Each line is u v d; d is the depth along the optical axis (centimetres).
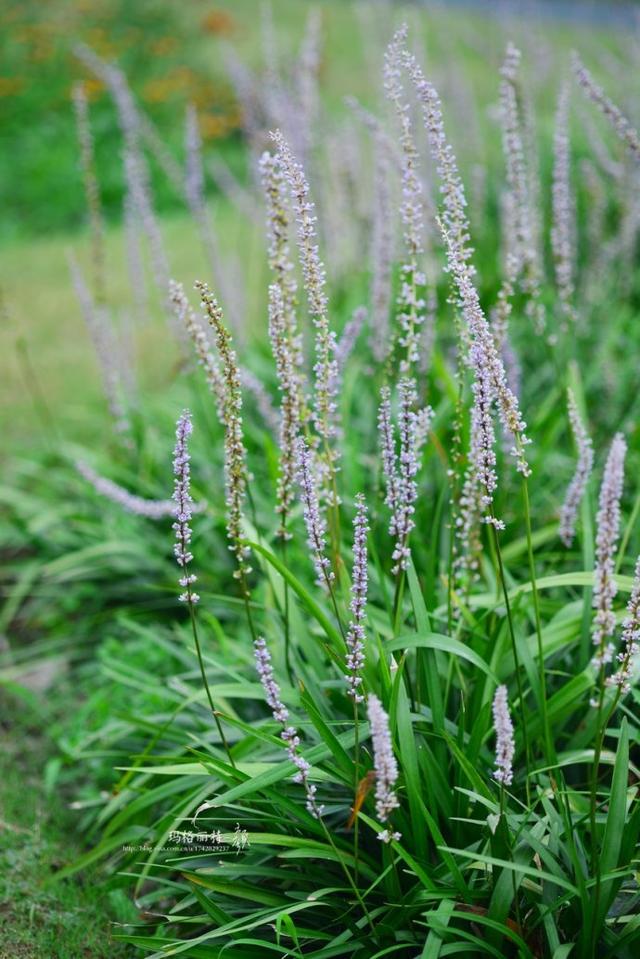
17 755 455
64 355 871
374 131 446
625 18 970
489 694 324
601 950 277
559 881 257
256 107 672
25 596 579
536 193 487
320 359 311
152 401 666
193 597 288
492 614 366
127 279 1030
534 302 444
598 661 243
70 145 1377
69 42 1648
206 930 327
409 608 391
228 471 310
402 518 307
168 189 1270
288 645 352
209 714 401
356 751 279
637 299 701
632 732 320
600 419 532
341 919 295
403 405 317
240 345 599
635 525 412
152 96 1453
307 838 312
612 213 743
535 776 319
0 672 509
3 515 636
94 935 346
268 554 306
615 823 270
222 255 1014
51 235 1230
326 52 1585
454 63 734
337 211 604
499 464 458
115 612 523
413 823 290
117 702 460
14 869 371
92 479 455
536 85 759
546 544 463
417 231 331
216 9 1894
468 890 273
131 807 349
